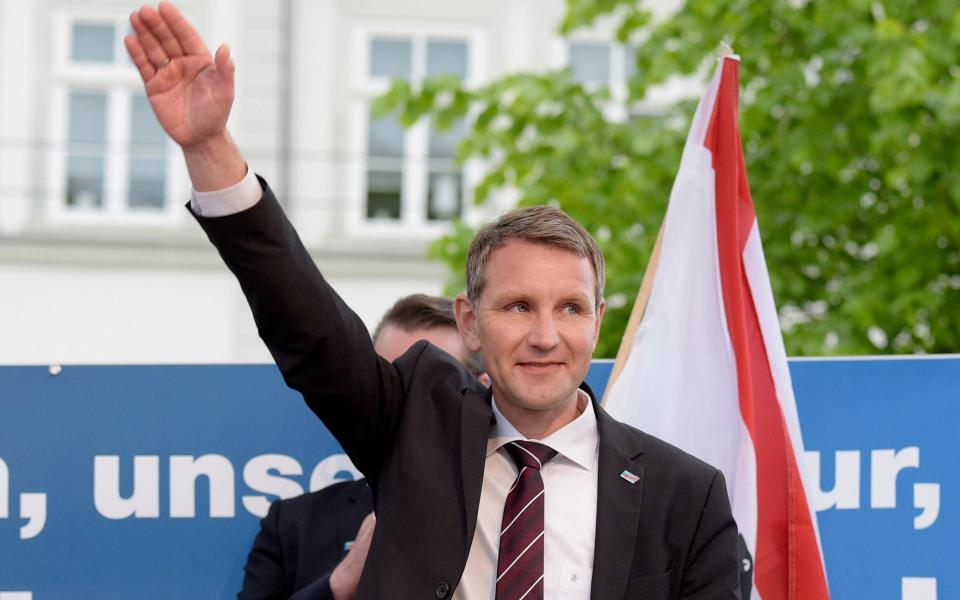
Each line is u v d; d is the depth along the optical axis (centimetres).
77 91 1347
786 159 812
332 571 337
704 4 834
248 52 1343
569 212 838
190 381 392
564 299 255
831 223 821
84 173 1342
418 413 269
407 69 1358
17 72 1338
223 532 390
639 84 874
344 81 1353
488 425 266
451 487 260
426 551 254
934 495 384
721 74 372
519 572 254
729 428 354
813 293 852
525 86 843
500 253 259
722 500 265
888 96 739
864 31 789
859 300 793
